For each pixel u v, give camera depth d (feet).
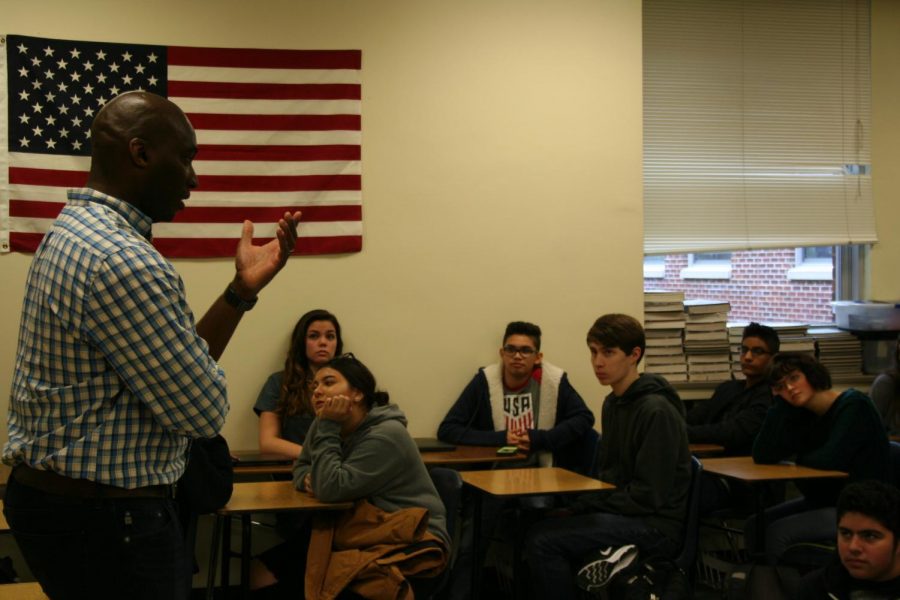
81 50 13.12
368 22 14.08
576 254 14.79
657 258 17.42
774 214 16.87
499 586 13.57
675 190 16.40
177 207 6.08
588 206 14.84
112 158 5.71
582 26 14.84
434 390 14.26
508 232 14.56
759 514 11.22
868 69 17.38
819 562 10.14
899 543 8.04
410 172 14.21
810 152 17.08
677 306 15.81
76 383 5.35
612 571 9.82
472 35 14.46
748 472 11.59
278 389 13.30
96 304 5.24
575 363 14.78
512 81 14.60
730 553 14.61
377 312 14.08
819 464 11.69
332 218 13.89
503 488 9.97
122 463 5.41
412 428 14.19
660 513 10.41
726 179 16.65
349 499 9.00
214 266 13.55
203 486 8.03
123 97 5.81
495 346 14.49
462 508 12.40
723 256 17.71
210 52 13.53
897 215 17.61
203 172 13.48
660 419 10.60
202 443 8.06
